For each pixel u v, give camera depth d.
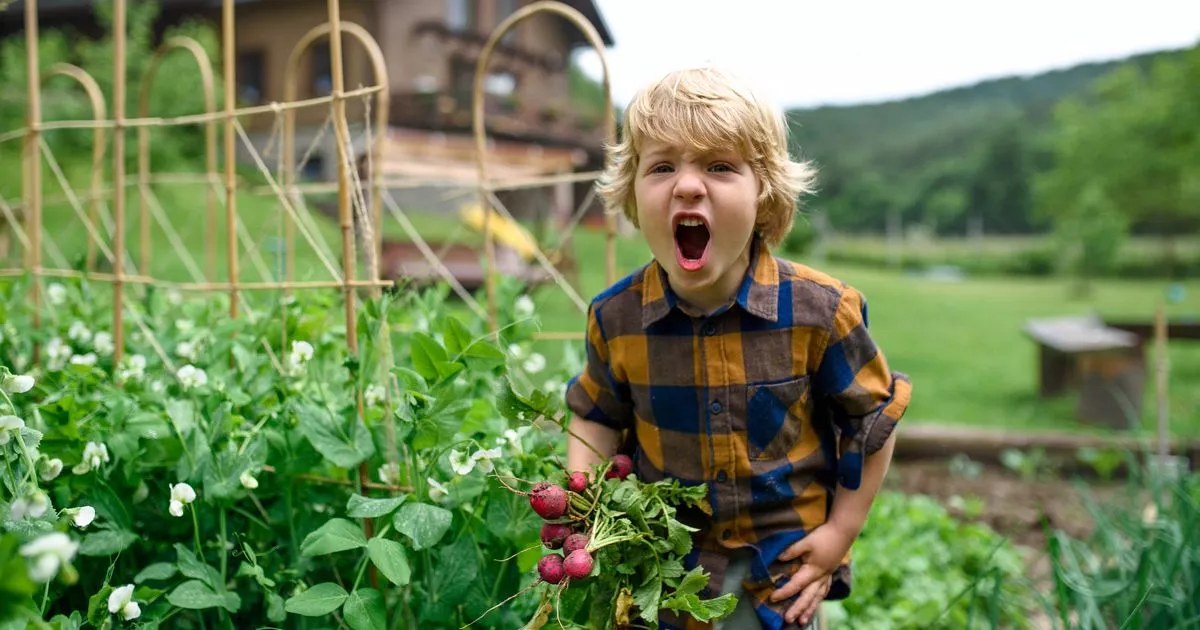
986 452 4.45
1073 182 22.77
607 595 1.34
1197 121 17.61
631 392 1.51
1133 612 1.57
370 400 1.64
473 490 1.56
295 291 2.11
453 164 7.14
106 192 2.88
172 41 2.79
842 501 1.45
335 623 1.58
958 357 8.08
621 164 1.45
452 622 1.53
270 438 1.58
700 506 1.40
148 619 1.42
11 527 1.20
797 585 1.40
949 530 3.11
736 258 1.35
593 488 1.37
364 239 1.63
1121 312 12.77
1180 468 2.46
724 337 1.41
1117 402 5.30
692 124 1.29
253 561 1.43
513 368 1.89
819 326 1.40
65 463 1.51
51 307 2.30
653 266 1.48
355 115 7.12
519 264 7.98
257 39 16.38
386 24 16.08
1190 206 18.70
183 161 9.70
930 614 2.38
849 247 38.81
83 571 1.57
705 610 1.26
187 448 1.54
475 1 18.27
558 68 20.61
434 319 2.01
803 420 1.44
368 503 1.39
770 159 1.36
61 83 9.90
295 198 2.24
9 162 7.73
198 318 2.18
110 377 1.94
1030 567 2.72
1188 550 1.89
